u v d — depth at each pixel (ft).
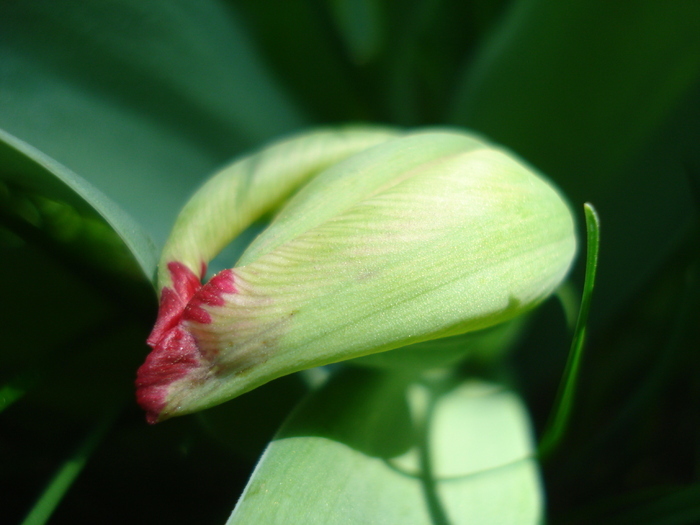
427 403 0.36
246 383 0.26
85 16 0.47
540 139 0.47
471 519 0.30
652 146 0.45
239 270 0.26
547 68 0.44
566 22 0.43
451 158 0.30
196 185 0.52
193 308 0.26
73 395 0.40
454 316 0.27
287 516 0.27
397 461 0.31
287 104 0.57
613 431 0.44
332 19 0.55
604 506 0.40
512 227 0.28
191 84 0.53
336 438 0.30
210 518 0.43
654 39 0.42
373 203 0.27
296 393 0.36
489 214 0.28
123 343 0.39
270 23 0.56
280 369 0.26
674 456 0.49
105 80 0.50
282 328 0.26
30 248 0.36
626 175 0.47
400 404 0.34
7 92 0.45
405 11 0.53
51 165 0.27
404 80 0.55
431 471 0.32
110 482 0.43
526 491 0.31
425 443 0.33
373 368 0.33
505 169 0.30
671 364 0.43
